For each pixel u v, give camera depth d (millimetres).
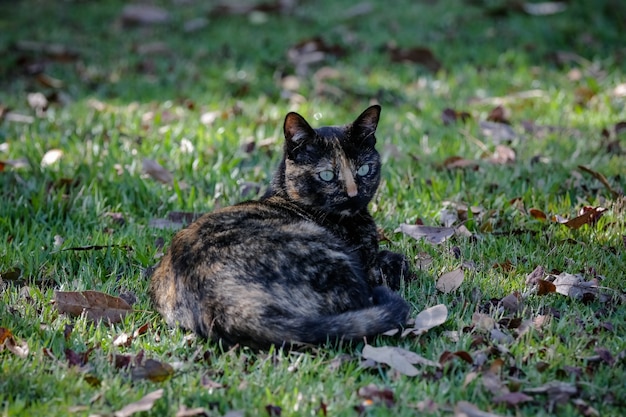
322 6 16016
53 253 7594
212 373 5793
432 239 7781
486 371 5695
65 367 5793
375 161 7375
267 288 5887
